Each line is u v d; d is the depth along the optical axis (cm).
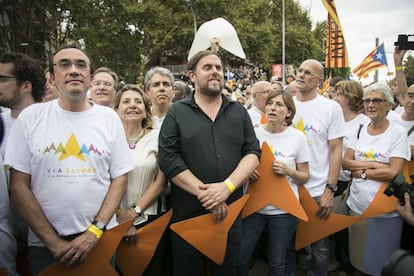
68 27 2119
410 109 379
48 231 216
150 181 279
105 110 240
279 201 293
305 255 399
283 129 310
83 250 217
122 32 2591
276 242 300
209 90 256
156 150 282
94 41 2505
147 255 271
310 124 332
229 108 268
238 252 277
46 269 222
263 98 418
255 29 3100
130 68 2727
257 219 303
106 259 235
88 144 224
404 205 284
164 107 340
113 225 243
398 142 308
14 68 268
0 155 227
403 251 156
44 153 216
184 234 251
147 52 2838
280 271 302
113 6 2434
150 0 2589
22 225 254
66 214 219
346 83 409
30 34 1911
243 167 256
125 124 288
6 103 268
